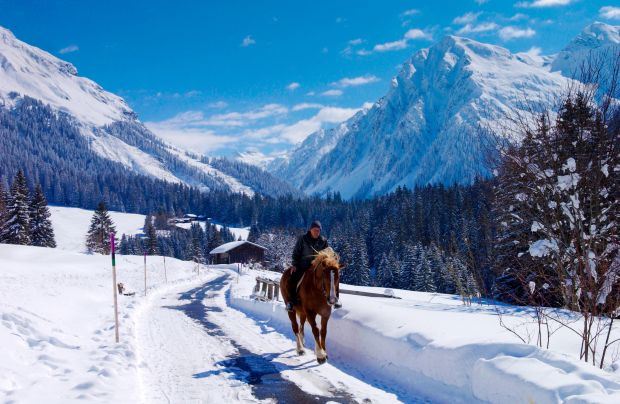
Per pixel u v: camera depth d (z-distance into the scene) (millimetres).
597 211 7832
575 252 7680
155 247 115250
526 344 5766
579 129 8305
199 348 10055
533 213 9461
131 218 198625
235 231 197000
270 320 14188
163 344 10531
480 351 6066
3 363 7055
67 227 162000
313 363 8586
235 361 8781
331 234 125625
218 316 15852
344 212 167250
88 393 6145
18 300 12797
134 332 11875
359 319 9047
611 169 8273
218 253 100875
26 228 64438
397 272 69438
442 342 6809
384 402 6383
